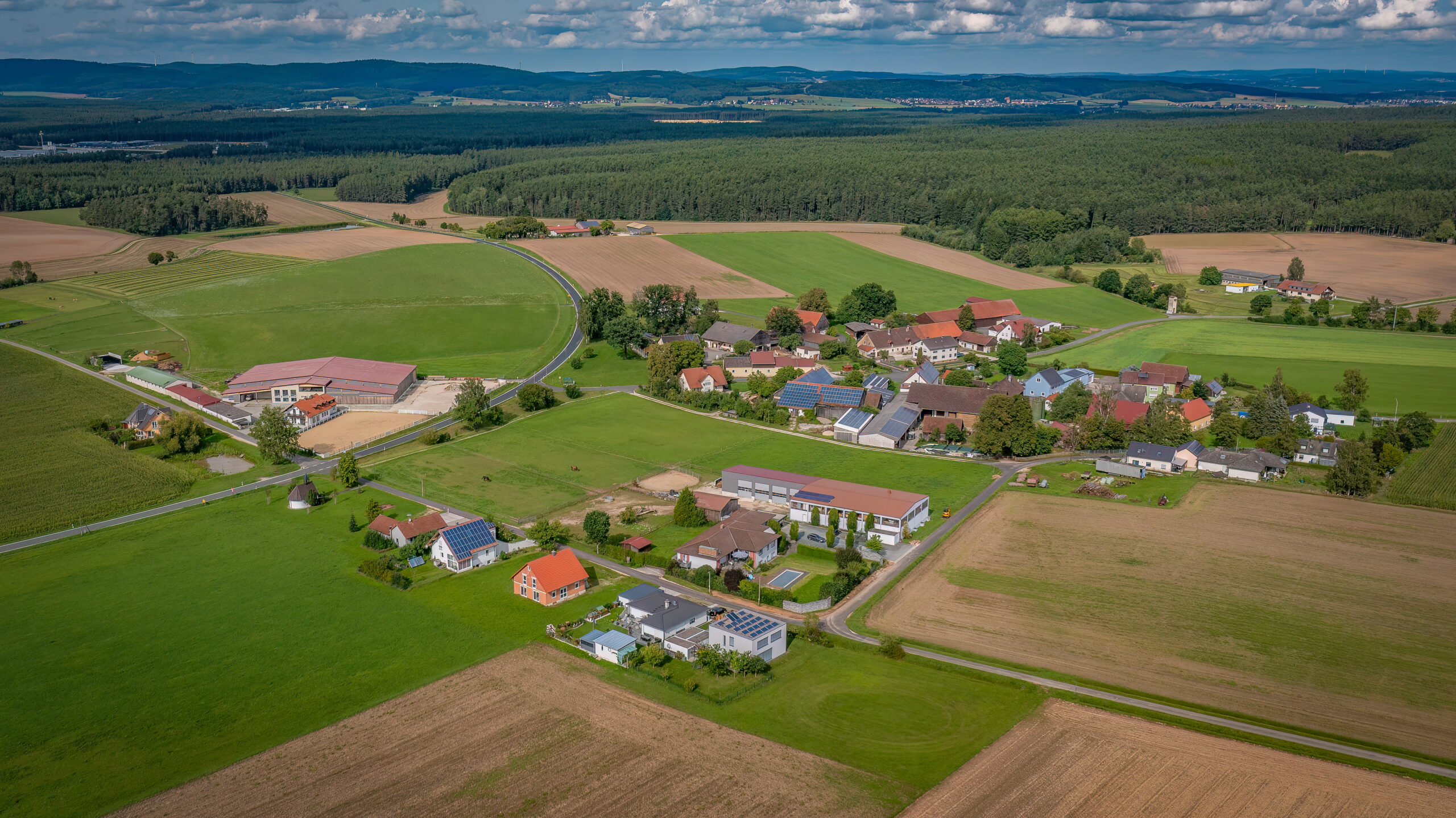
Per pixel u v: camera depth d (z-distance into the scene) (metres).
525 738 70.31
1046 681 78.06
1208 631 86.25
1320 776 65.19
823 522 113.75
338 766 67.44
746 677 79.31
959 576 98.88
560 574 95.62
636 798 63.31
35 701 77.25
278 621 90.31
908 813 61.56
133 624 89.94
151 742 71.31
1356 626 86.94
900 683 78.25
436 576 100.75
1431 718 72.38
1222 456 129.62
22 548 108.00
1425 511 114.62
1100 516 114.62
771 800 62.88
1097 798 62.88
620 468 134.25
